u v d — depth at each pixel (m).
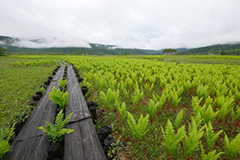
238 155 2.21
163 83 5.35
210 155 1.58
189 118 3.40
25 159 1.67
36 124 2.48
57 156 1.68
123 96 5.03
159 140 2.60
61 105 3.01
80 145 1.86
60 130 1.90
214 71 8.65
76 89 4.64
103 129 1.99
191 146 1.83
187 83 4.73
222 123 3.16
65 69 11.64
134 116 3.37
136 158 2.14
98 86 5.76
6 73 10.26
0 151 1.55
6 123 2.99
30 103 3.40
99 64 14.18
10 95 5.13
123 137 2.67
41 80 7.70
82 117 2.57
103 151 1.78
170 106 4.06
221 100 3.14
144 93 5.44
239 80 5.56
